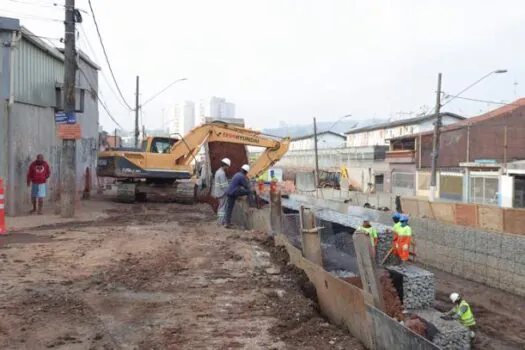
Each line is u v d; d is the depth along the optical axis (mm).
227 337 6086
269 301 7484
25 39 17797
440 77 31625
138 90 42594
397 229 9695
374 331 6039
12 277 8188
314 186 50344
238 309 7098
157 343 5801
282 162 85312
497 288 12680
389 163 52312
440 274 14328
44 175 17359
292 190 46031
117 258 9750
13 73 16719
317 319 7109
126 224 15164
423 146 46906
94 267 9016
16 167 17062
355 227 10000
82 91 24359
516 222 15398
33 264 9086
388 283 7777
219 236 12547
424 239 15570
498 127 42094
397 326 5457
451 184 36781
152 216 18047
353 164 60406
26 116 18109
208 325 6445
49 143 20781
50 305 6898
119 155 22516
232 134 23000
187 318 6645
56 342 5691
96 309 6852
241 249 10828
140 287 7926
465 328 8195
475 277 13461
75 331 6039
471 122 44438
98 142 33250
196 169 28250
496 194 31578
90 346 5645
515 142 41656
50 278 8219
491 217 16375
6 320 6262
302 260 9117
